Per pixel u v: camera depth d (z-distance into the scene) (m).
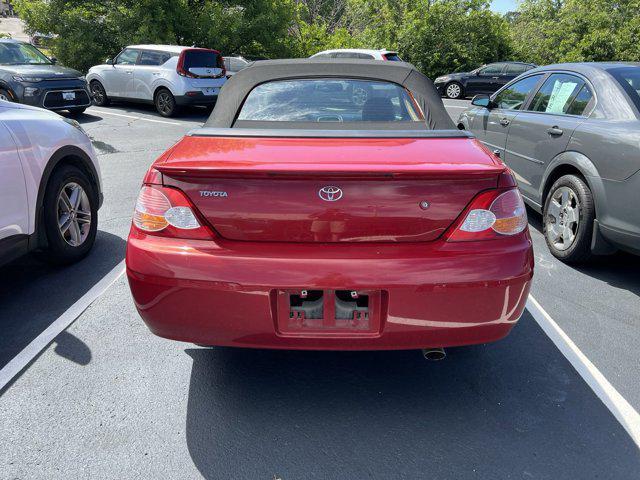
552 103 4.64
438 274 2.04
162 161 2.24
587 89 4.19
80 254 4.06
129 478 1.99
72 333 3.04
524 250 2.15
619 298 3.58
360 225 2.08
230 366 2.74
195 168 2.07
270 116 2.96
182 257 2.09
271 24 19.62
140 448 2.15
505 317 2.17
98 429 2.26
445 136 2.54
